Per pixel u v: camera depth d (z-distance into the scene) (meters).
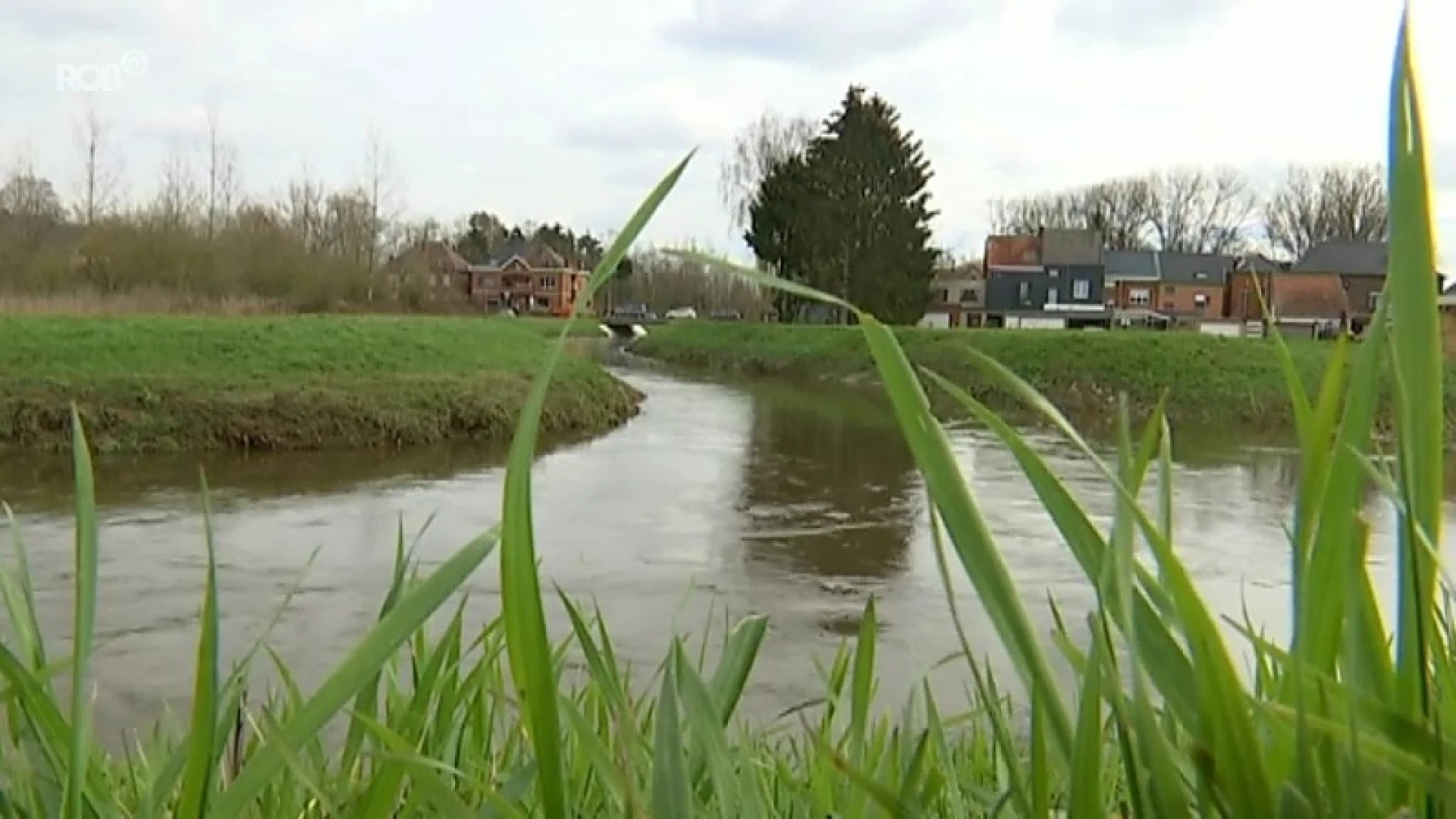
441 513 10.81
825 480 13.75
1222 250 66.75
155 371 17.44
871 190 41.78
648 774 0.86
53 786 0.74
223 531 9.69
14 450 13.45
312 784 0.75
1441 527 0.48
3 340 18.53
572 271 63.88
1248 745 0.49
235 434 15.02
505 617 0.54
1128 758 0.52
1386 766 0.47
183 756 0.79
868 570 8.82
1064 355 27.38
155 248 37.44
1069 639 0.67
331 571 8.12
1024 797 0.63
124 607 6.96
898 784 0.93
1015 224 70.44
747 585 8.20
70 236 36.81
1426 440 0.48
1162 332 29.05
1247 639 0.70
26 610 0.87
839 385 30.39
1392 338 0.49
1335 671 0.52
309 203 48.12
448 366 21.50
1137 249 66.50
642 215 0.56
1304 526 0.54
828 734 1.30
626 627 6.62
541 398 0.53
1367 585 0.51
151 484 12.08
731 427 19.81
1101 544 0.55
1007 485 8.87
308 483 12.53
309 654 5.84
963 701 4.24
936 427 0.56
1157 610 0.61
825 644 6.49
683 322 50.00
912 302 41.50
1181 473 15.13
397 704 1.21
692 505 11.88
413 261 52.88
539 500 12.02
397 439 16.09
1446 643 0.59
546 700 0.53
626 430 19.16
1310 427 0.54
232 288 39.59
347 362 20.53
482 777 1.01
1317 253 48.09
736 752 1.07
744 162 54.47
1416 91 0.48
